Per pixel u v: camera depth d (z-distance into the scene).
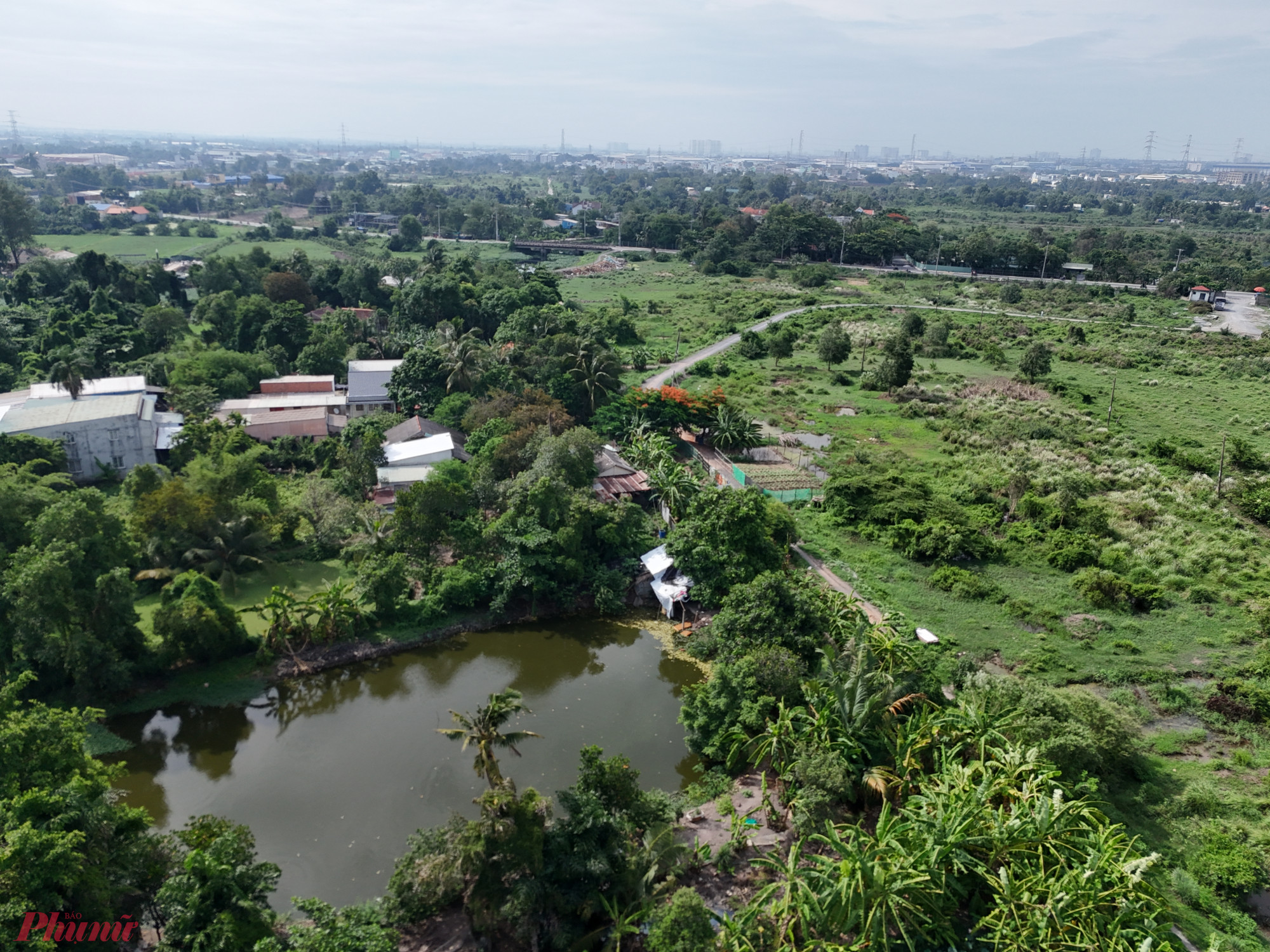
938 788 41.44
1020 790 41.56
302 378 117.50
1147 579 71.94
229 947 32.16
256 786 48.34
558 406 95.44
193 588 58.62
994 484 92.06
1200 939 37.00
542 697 57.22
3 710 40.50
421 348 111.25
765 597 57.19
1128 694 55.97
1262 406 126.94
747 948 34.22
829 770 41.91
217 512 68.88
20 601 51.94
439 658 61.78
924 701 47.97
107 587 54.06
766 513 74.88
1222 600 69.56
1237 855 40.38
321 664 59.59
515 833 35.94
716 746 49.22
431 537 69.62
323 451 91.00
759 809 45.47
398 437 93.00
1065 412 120.31
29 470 74.56
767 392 130.38
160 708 54.88
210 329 134.75
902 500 83.31
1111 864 36.84
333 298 165.88
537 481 72.75
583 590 69.81
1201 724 53.72
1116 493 91.06
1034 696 48.66
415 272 192.88
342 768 49.84
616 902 37.81
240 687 57.00
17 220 189.12
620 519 72.44
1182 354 158.75
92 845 35.19
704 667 61.00
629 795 40.97
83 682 53.22
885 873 36.09
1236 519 84.94
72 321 128.88
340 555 74.00
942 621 65.75
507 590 65.69
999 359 152.75
